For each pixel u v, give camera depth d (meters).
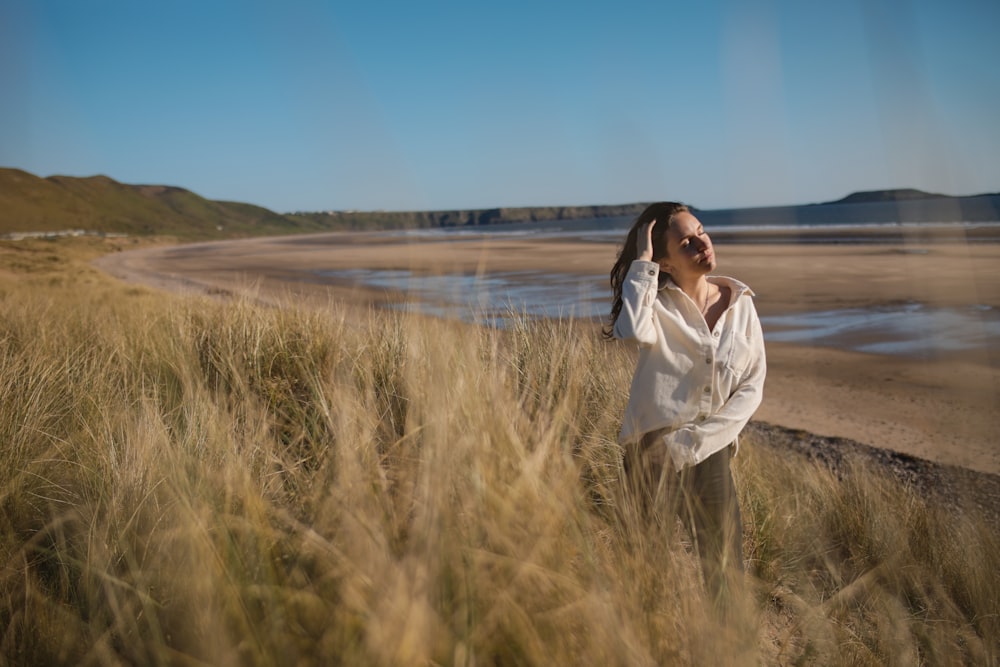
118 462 2.50
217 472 2.04
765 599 2.26
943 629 2.09
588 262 39.25
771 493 3.61
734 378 2.24
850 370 11.65
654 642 1.47
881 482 4.41
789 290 22.88
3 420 2.91
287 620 1.39
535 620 1.37
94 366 3.99
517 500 1.52
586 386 2.63
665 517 1.78
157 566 1.72
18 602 1.83
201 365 4.19
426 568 1.35
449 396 1.58
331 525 1.64
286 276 38.69
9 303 7.43
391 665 1.23
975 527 2.37
